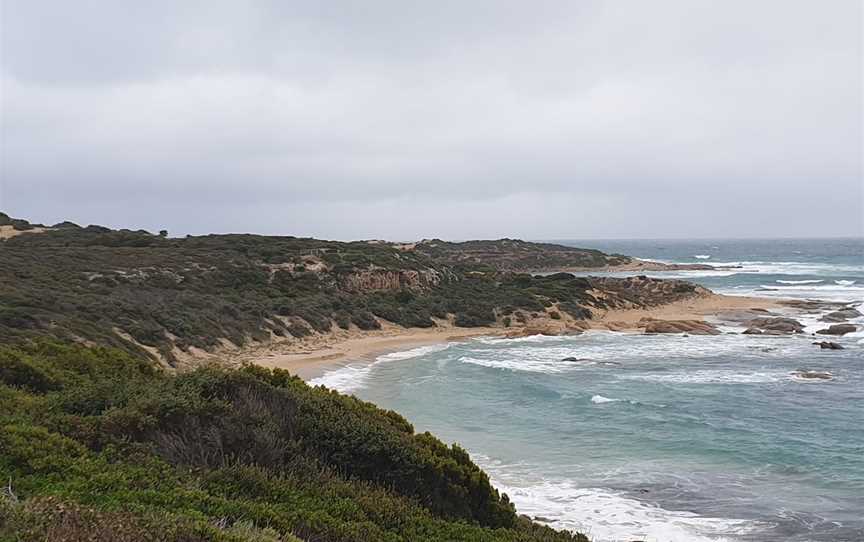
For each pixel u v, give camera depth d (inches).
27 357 502.9
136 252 1872.5
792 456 706.8
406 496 339.0
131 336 1068.5
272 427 350.0
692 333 1892.2
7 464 262.5
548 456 706.2
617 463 683.4
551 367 1315.2
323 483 315.6
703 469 665.0
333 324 1675.7
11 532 182.9
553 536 374.6
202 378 388.2
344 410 417.1
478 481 385.1
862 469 664.4
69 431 315.6
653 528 513.3
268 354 1283.2
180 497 251.3
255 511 251.4
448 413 895.1
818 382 1151.6
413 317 1911.9
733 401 992.2
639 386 1115.3
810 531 510.0
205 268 1817.2
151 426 326.0
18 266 1403.8
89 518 199.9
